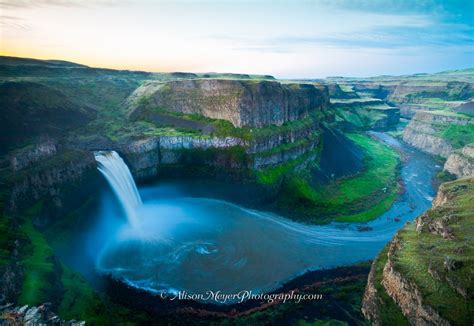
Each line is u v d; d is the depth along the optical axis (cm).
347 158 15025
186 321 5628
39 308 3991
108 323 5175
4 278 4628
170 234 8738
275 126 12938
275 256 7850
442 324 4156
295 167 12225
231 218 9750
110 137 11962
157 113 14075
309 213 10212
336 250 8238
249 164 11331
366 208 10700
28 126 10475
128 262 7444
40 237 6688
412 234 6275
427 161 16675
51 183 8144
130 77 19800
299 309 5853
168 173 11750
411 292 4766
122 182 10231
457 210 6412
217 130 12244
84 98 15100
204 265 7406
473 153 13425
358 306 5884
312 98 16838
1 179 7356
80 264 7069
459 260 4769
